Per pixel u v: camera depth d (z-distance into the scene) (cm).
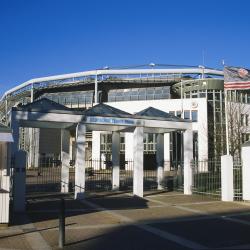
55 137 5884
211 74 5459
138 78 5419
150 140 4778
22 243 914
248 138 4306
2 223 1116
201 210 1470
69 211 1452
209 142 4509
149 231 1060
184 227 1120
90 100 5616
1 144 1202
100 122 1942
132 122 2011
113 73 5372
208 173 2117
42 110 1838
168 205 1625
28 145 5466
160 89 5353
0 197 1124
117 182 2273
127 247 876
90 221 1222
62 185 2116
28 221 1227
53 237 982
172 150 4622
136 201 1775
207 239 962
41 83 5900
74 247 875
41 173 3438
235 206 1580
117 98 5512
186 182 2114
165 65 4884
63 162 2125
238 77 1872
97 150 4856
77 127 1908
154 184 2689
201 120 4669
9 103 6212
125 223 1185
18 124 1784
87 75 5444
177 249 862
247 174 1738
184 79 5269
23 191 1473
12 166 1482
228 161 1780
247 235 1009
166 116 2134
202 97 4959
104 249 856
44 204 1652
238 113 4119
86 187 2406
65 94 5819
